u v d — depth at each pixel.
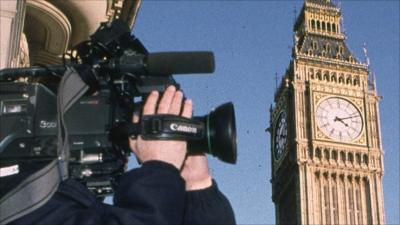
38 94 2.47
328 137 79.12
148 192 2.14
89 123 2.47
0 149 2.40
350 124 79.94
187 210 2.49
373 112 81.19
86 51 2.55
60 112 2.36
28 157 2.39
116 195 2.22
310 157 78.50
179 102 2.36
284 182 84.25
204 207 2.51
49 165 2.27
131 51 2.53
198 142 2.34
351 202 78.00
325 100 80.38
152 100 2.36
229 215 2.54
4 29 4.25
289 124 82.19
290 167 81.12
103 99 2.51
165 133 2.27
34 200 2.23
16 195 2.23
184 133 2.29
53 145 2.39
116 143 2.44
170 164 2.24
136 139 2.33
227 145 2.33
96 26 10.58
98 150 2.47
